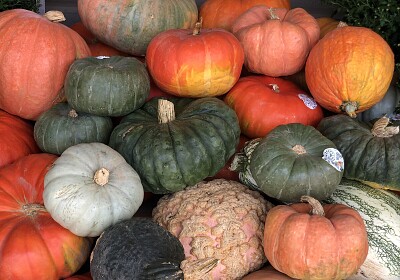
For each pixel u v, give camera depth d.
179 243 0.72
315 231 0.69
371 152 0.84
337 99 0.90
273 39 0.96
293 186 0.77
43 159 0.85
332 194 0.85
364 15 1.03
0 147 0.89
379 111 1.03
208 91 0.92
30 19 0.91
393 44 1.02
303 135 0.83
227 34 0.92
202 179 0.84
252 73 1.06
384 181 0.84
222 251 0.76
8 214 0.77
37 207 0.77
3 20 0.92
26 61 0.88
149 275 0.65
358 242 0.69
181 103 0.94
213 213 0.78
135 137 0.83
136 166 0.82
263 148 0.80
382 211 0.82
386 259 0.79
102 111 0.85
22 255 0.72
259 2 1.14
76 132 0.87
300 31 0.96
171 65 0.88
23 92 0.91
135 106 0.87
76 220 0.72
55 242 0.74
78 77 0.84
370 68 0.86
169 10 1.02
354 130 0.88
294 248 0.69
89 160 0.76
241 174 0.89
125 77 0.84
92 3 1.01
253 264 0.78
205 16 1.16
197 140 0.82
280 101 0.94
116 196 0.74
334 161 0.78
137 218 0.74
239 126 0.92
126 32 1.01
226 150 0.85
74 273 0.81
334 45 0.89
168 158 0.80
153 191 0.84
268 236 0.73
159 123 0.85
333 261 0.69
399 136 0.85
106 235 0.71
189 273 0.65
